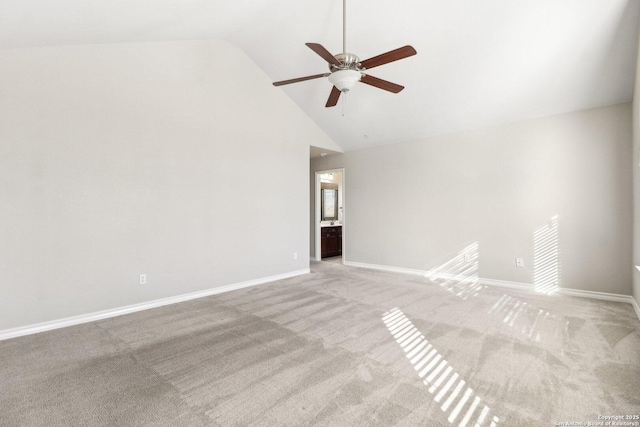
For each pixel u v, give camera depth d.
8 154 2.66
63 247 2.94
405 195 5.44
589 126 3.79
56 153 2.90
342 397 1.80
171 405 1.74
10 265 2.68
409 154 5.39
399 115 4.75
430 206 5.15
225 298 3.88
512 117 4.24
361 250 6.08
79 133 3.03
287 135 5.07
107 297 3.20
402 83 4.09
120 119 3.29
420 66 3.77
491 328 2.84
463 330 2.80
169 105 3.67
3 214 2.64
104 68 3.18
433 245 5.12
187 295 3.82
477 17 3.03
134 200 3.39
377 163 5.81
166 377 2.04
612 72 3.23
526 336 2.66
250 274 4.53
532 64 3.36
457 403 1.74
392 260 5.63
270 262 4.81
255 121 4.60
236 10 3.16
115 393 1.86
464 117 4.46
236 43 4.27
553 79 3.49
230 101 4.28
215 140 4.11
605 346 2.44
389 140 5.52
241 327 2.91
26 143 2.74
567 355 2.30
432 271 5.14
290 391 1.87
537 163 4.15
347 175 6.28
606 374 2.02
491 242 4.54
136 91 3.41
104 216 3.18
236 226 4.35
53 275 2.88
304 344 2.53
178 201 3.75
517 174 4.31
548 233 4.08
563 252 3.98
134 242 3.39
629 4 2.57
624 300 3.61
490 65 3.50
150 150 3.51
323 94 4.78
